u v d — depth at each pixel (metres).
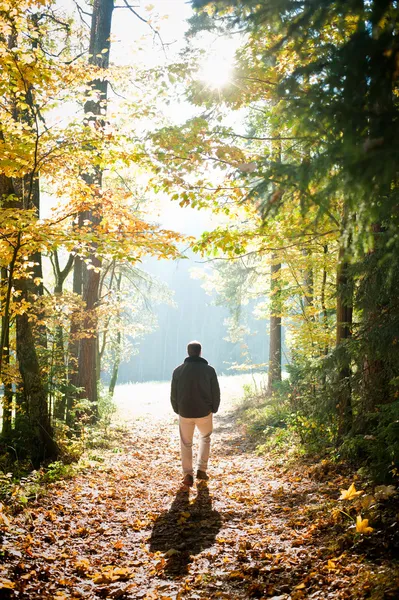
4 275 8.26
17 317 8.27
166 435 13.26
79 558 4.41
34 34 6.92
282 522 5.12
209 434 7.39
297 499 5.82
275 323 17.98
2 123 6.75
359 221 2.71
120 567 4.29
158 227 7.61
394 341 5.53
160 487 7.28
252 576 3.87
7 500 5.56
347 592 3.13
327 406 6.75
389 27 2.39
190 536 5.08
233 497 6.43
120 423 14.66
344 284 6.59
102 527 5.31
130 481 7.59
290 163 2.86
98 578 3.96
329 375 6.86
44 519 5.30
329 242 8.55
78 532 5.05
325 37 3.63
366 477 5.55
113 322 16.70
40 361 9.30
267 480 7.19
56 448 8.38
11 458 7.81
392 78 2.48
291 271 10.66
